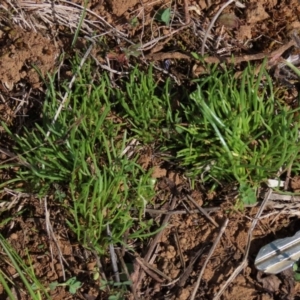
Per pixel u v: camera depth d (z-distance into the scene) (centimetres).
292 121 41
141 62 44
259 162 40
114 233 40
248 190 39
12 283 39
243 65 44
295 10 45
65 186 41
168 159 42
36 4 45
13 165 41
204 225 40
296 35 44
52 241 40
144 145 42
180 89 44
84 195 39
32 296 37
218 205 41
